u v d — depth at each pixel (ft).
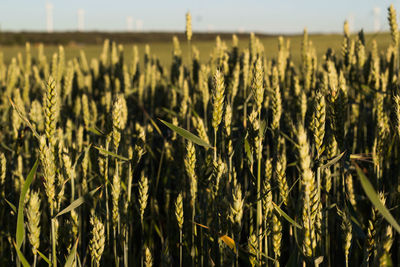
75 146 9.23
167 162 11.00
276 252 6.27
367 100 14.66
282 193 6.28
